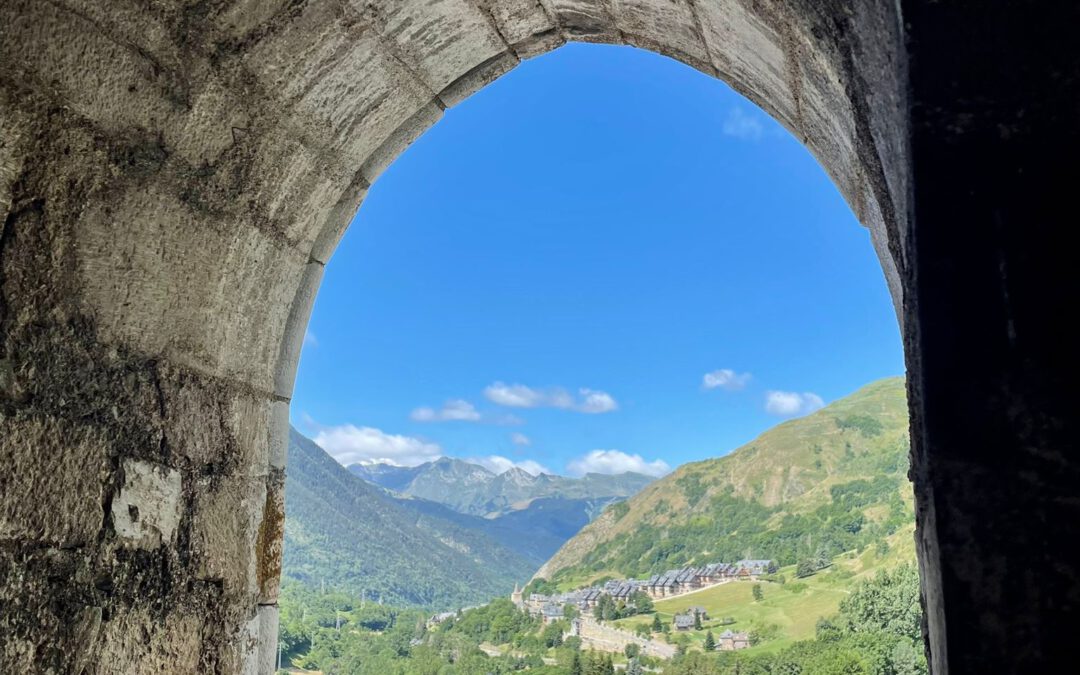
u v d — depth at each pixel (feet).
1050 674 2.33
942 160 2.65
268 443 7.39
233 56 5.93
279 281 7.35
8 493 4.75
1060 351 2.49
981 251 2.59
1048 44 2.64
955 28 2.70
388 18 6.50
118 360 5.60
